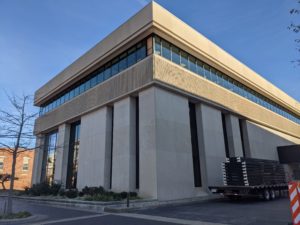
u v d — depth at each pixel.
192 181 21.23
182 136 21.69
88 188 22.38
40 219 12.90
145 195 18.92
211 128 25.22
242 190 19.14
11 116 21.00
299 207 8.27
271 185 20.91
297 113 48.47
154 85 20.56
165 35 22.22
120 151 21.94
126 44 23.38
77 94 30.17
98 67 27.28
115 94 23.69
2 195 32.78
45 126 34.69
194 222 11.06
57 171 29.53
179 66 23.14
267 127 36.94
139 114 21.16
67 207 18.44
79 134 29.48
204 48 26.08
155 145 19.17
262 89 36.41
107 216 13.28
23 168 44.22
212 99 26.02
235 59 31.34
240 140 29.53
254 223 10.55
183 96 23.14
